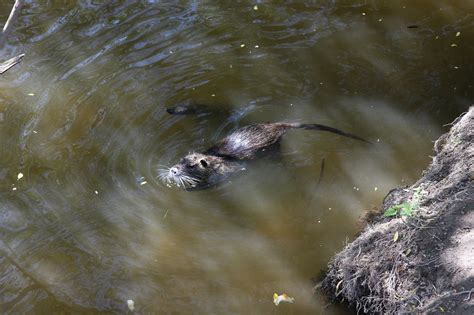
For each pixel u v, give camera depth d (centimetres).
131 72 819
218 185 662
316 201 636
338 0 938
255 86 793
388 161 675
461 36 850
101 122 742
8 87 802
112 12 934
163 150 707
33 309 538
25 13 941
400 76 791
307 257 577
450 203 509
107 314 531
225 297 542
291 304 534
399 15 903
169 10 934
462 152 565
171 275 563
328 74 804
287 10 925
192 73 816
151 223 616
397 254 495
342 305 526
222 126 737
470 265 454
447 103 742
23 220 624
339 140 707
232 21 907
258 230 607
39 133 730
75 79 811
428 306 449
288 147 702
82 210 632
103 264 575
